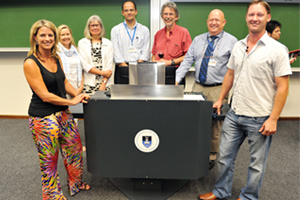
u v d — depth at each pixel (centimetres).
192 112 158
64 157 189
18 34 347
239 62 162
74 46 280
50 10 337
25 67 150
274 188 212
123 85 160
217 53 229
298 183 221
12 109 394
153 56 309
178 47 286
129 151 170
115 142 168
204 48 236
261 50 150
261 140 162
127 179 224
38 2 334
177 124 161
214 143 240
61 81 168
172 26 282
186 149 166
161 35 292
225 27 327
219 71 233
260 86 154
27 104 392
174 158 169
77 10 336
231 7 320
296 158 268
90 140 172
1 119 391
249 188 175
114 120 163
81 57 278
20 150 285
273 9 321
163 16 272
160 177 175
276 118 151
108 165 174
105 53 279
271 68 149
